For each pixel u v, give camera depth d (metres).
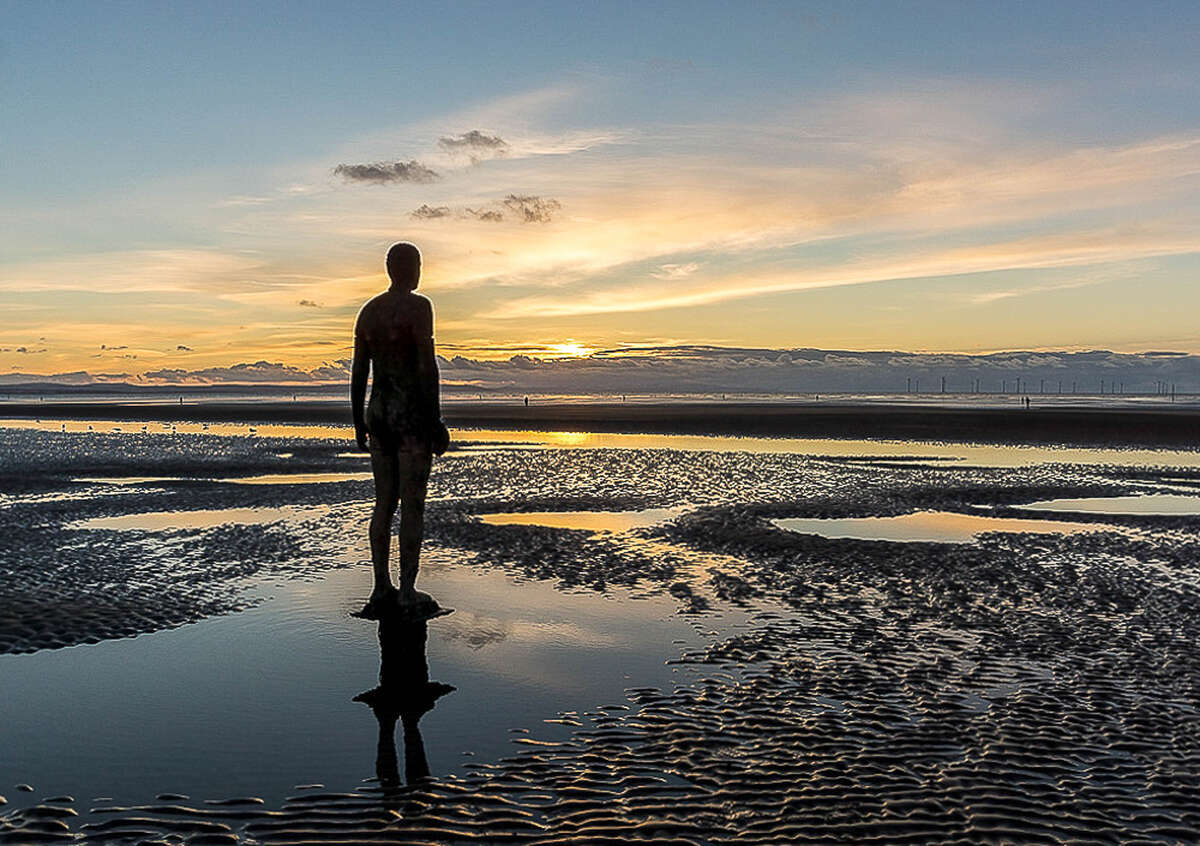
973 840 5.93
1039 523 20.09
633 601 12.61
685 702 8.56
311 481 29.08
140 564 14.91
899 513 21.55
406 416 11.77
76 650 10.12
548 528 18.92
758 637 10.80
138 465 34.19
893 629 11.17
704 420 71.75
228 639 10.62
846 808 6.36
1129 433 53.84
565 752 7.36
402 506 11.84
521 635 10.88
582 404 133.88
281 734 7.75
